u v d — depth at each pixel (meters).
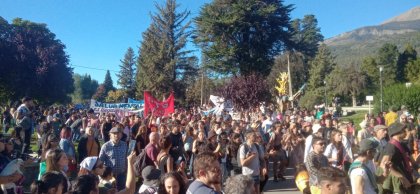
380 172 5.74
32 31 50.06
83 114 21.84
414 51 80.19
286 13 41.31
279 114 22.86
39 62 47.31
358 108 55.34
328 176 3.25
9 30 52.06
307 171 6.16
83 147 9.26
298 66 74.25
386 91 34.28
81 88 117.81
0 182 5.37
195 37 42.34
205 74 56.50
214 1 40.91
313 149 6.22
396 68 78.12
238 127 11.76
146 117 15.39
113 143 7.62
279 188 10.77
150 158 6.84
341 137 8.04
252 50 40.62
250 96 30.56
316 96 59.50
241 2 39.94
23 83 46.53
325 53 79.81
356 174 4.71
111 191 5.53
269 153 11.66
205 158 3.77
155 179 5.08
